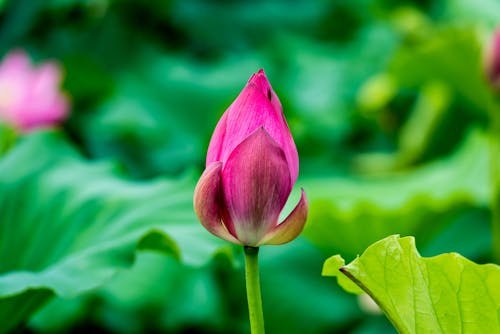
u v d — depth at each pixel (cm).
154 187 164
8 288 140
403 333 126
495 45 203
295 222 124
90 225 160
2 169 170
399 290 124
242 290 230
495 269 122
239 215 123
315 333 230
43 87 238
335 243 229
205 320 212
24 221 164
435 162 294
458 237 251
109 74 328
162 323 210
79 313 204
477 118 296
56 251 159
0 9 329
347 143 321
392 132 328
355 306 234
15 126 233
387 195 249
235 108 124
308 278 242
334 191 253
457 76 282
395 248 123
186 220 156
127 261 147
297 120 300
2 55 332
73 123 300
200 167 298
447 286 123
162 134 301
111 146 297
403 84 300
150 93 319
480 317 124
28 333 200
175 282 217
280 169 123
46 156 172
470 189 241
